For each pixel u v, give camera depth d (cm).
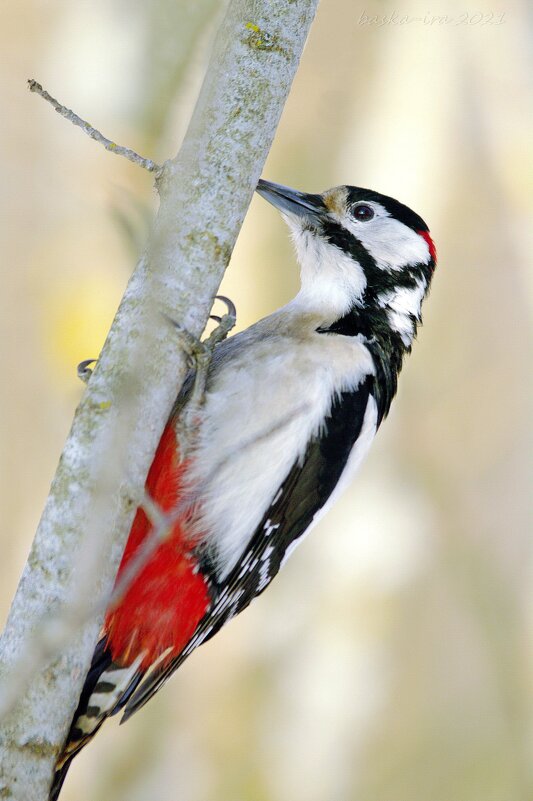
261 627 1275
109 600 611
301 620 1279
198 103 679
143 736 1245
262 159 675
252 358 805
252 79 670
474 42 1352
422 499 1330
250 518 795
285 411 790
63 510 624
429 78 1342
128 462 643
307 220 905
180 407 776
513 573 1351
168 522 641
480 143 1356
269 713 1261
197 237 663
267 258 1269
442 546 1333
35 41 1201
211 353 784
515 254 1370
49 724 622
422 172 1337
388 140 1334
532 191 1362
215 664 1268
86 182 1192
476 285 1377
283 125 1330
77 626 576
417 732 1296
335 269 890
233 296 1269
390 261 898
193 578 795
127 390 640
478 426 1370
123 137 1123
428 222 1350
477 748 1302
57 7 1197
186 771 1241
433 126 1341
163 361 656
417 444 1356
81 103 1156
